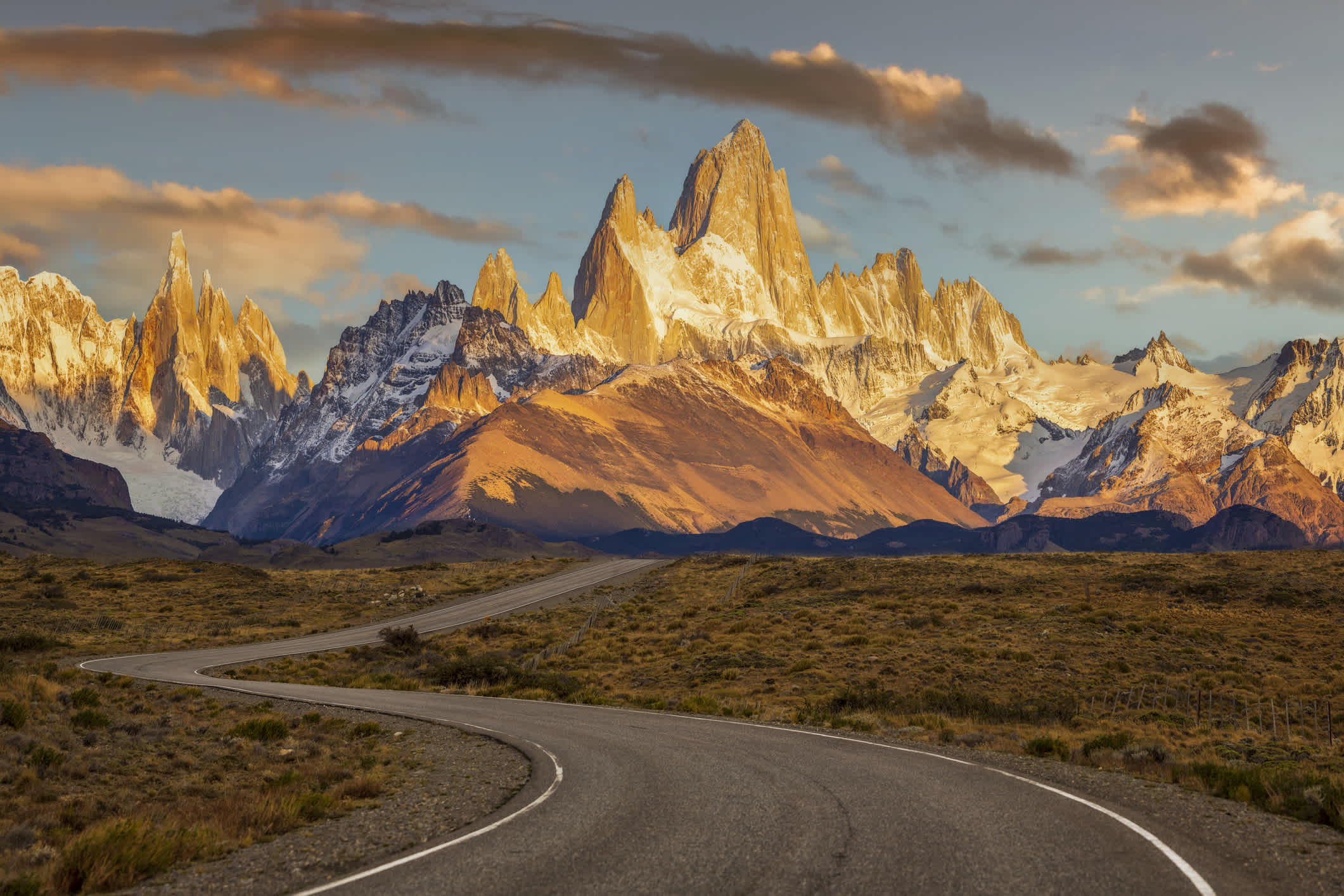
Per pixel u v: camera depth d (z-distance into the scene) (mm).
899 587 84625
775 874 11539
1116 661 50719
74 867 12352
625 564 137125
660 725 28953
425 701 38000
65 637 72312
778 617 73688
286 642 74625
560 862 12281
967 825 13977
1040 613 67188
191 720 30250
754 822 14375
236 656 63562
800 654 56688
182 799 18688
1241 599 70688
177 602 99875
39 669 43500
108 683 40875
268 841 14805
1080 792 16812
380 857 13195
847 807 15430
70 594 99312
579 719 30828
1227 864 11898
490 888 11242
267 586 113125
